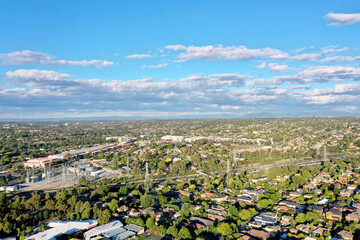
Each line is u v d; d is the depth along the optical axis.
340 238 191.25
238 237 191.25
